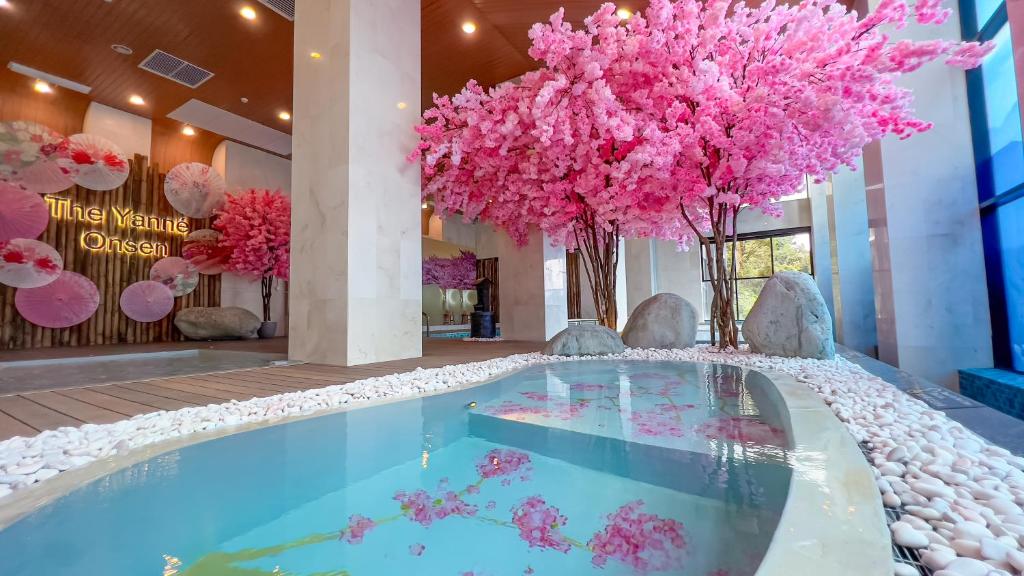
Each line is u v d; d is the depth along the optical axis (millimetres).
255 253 8227
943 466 1133
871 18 2861
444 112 4336
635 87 3898
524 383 2654
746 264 11328
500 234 6418
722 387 2486
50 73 6062
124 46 5496
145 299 7250
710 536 981
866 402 1829
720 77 3350
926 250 3875
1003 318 3559
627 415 1868
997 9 3332
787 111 3090
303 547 990
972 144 3768
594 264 4648
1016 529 809
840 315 6590
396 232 4059
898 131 3139
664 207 4055
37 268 6262
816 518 816
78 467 1319
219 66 5938
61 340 6512
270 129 7859
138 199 7320
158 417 1838
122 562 941
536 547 968
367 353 3713
